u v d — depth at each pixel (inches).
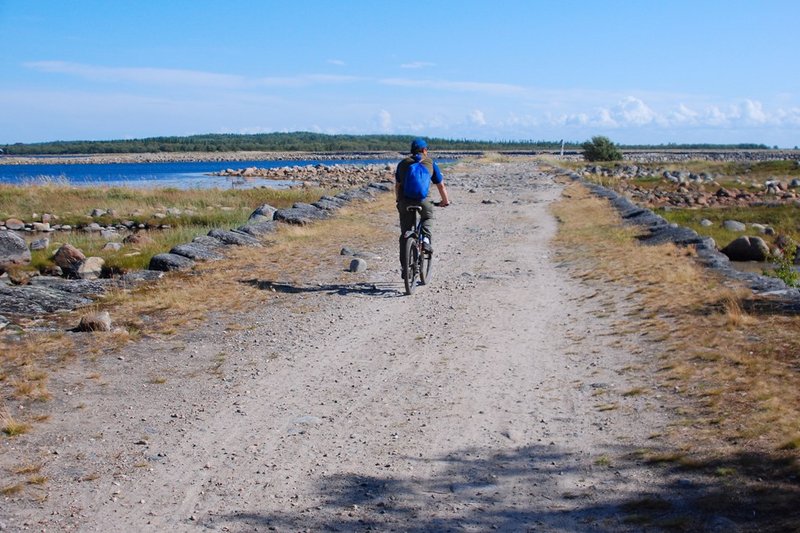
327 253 520.4
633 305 334.6
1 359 255.3
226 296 373.1
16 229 845.2
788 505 139.3
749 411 191.0
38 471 172.6
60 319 319.3
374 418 211.5
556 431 196.4
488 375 250.2
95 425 202.7
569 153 5659.5
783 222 861.2
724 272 389.7
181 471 175.6
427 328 318.0
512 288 401.1
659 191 1307.8
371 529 146.3
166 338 294.2
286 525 148.6
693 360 242.2
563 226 679.7
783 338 251.4
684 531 137.1
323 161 5413.4
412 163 388.8
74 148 7401.6
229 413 215.5
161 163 5546.3
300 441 194.5
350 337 303.4
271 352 279.7
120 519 151.5
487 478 169.3
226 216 894.4
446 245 578.9
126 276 410.9
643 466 168.4
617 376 238.4
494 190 1179.9
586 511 150.3
